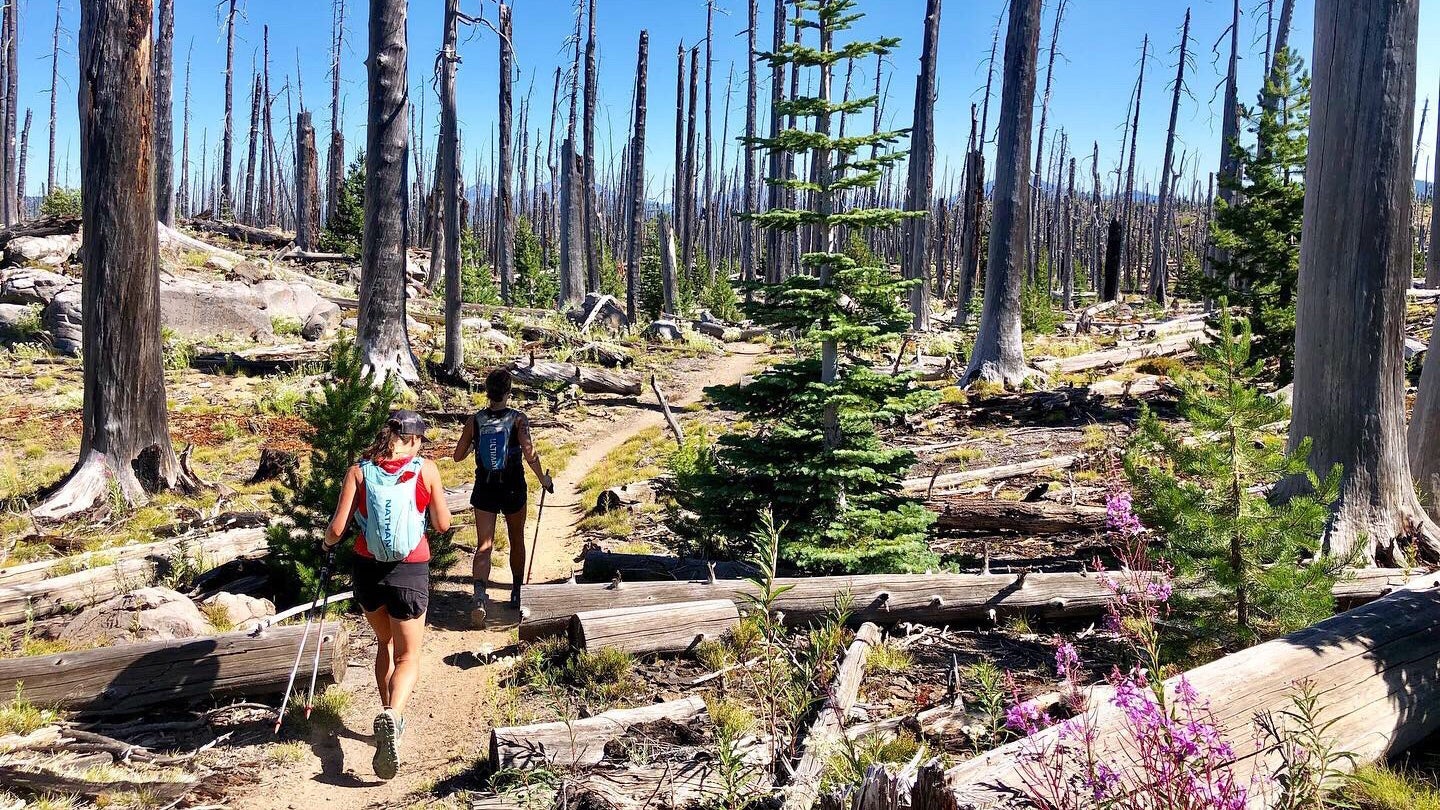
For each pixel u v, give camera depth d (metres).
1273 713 4.12
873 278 7.27
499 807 4.11
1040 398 16.33
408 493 4.87
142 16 11.10
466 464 13.75
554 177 55.84
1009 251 19.59
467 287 38.47
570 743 4.54
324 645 5.53
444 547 8.06
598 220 63.47
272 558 7.49
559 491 12.73
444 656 6.48
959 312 31.81
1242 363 5.55
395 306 19.77
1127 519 4.37
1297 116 15.21
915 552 7.41
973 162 38.03
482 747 5.02
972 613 6.68
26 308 21.80
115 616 6.42
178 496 11.30
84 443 11.23
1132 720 3.12
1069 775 3.42
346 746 5.10
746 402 7.84
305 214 43.50
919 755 3.75
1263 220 15.33
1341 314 7.62
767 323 7.61
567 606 6.50
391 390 7.65
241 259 30.91
